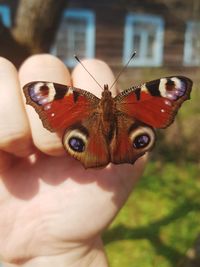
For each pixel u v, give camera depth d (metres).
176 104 0.08
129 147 0.08
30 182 0.09
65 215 0.09
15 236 0.09
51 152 0.08
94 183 0.09
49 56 0.09
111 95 0.08
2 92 0.08
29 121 0.08
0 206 0.09
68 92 0.08
